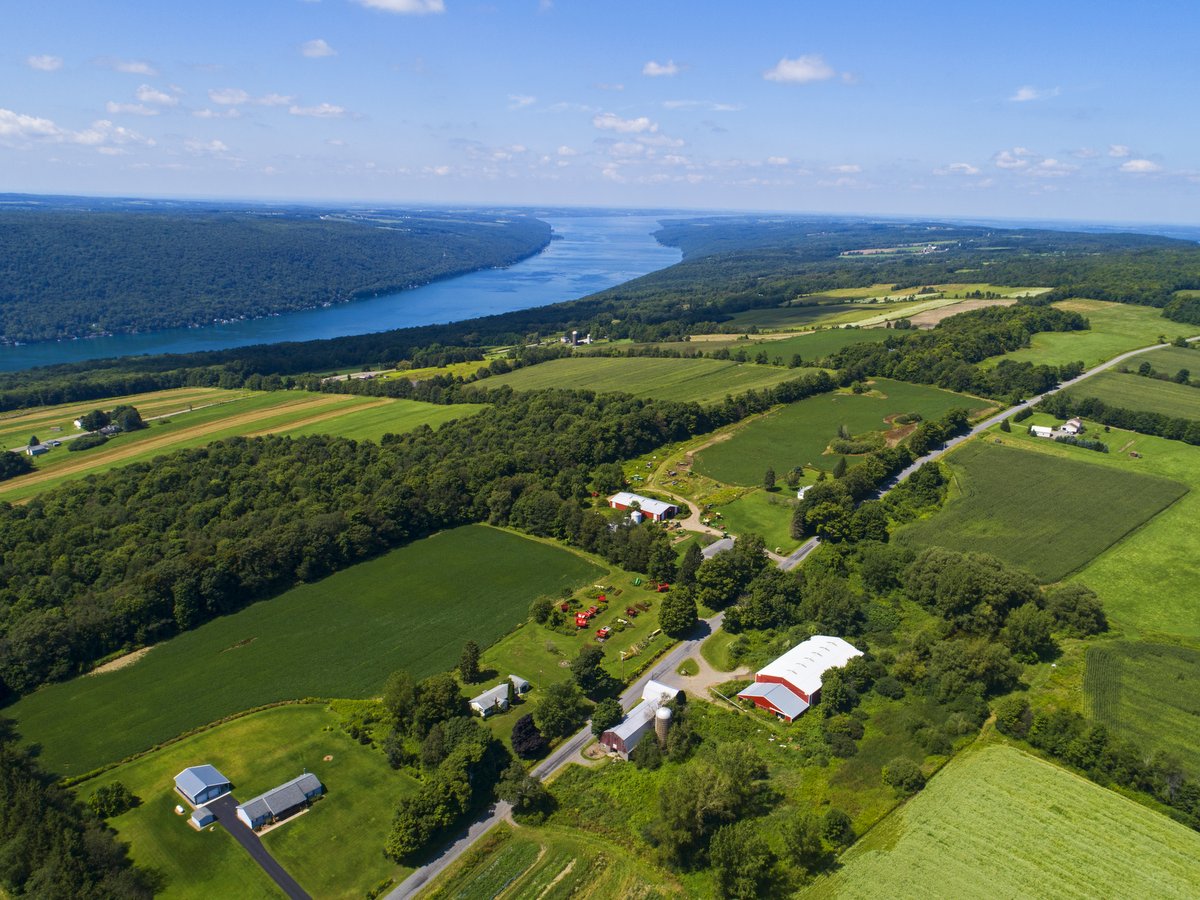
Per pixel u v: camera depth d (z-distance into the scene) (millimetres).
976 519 157750
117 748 99500
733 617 126250
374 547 154875
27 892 76375
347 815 88312
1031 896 72562
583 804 89562
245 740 100812
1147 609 124812
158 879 79688
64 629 116812
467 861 82000
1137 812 82812
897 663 109500
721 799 82375
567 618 129750
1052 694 103438
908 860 77500
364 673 114938
